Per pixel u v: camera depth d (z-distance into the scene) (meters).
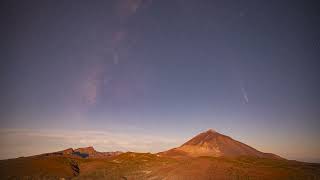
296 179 177.88
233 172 196.62
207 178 188.62
